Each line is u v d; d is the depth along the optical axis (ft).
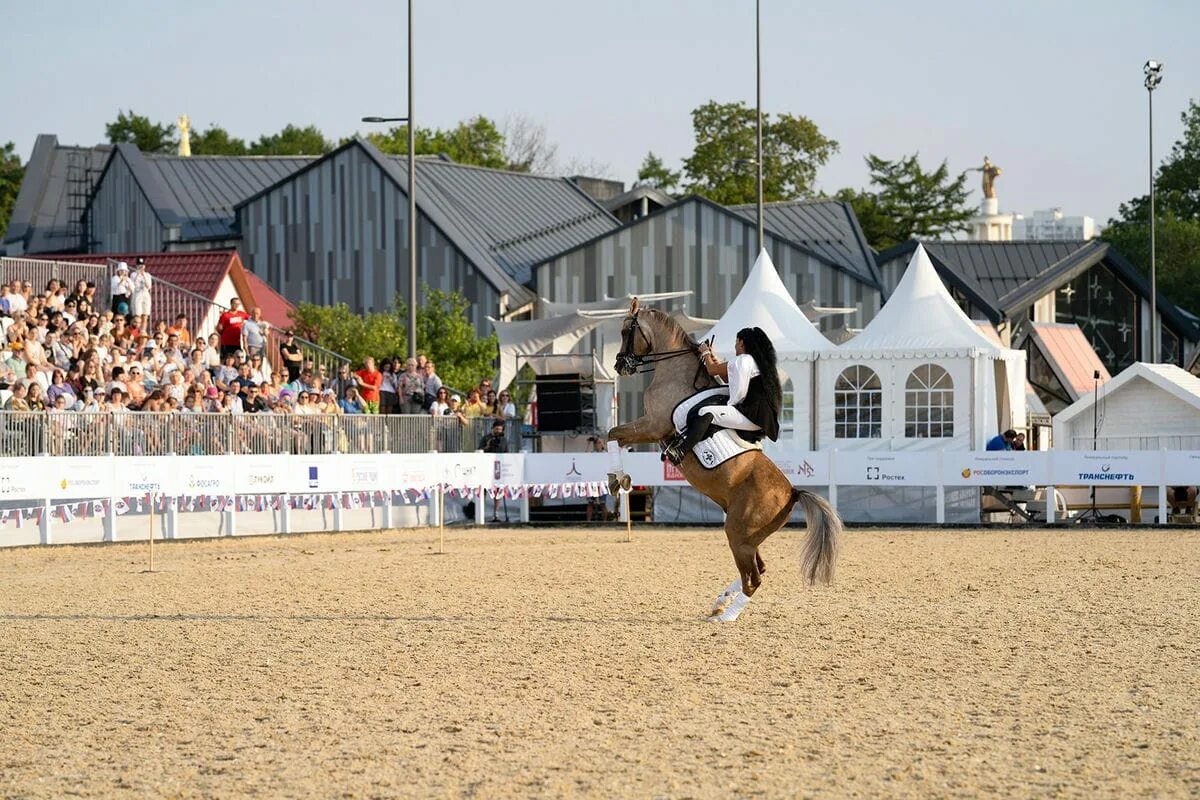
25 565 69.05
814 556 44.04
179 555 74.90
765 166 290.56
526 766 27.20
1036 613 48.21
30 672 38.27
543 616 48.11
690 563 68.39
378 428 98.17
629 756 27.84
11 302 93.30
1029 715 31.55
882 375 102.47
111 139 338.75
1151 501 102.58
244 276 148.36
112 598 54.65
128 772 27.43
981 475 96.32
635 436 47.52
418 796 25.25
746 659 38.99
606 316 114.32
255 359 106.01
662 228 172.45
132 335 98.89
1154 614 47.85
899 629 44.47
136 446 83.05
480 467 98.22
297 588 57.36
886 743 28.86
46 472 75.97
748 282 109.09
